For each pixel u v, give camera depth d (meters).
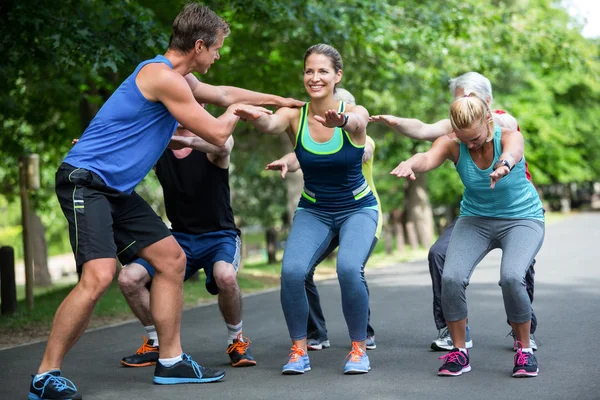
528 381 8.46
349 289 8.88
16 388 8.80
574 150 59.66
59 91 22.62
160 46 16.02
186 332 12.68
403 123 9.66
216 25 8.37
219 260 9.66
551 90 58.09
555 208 82.19
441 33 23.84
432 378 8.74
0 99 22.92
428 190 45.25
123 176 8.06
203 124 8.11
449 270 8.84
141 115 8.05
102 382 8.97
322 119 8.44
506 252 8.82
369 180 10.27
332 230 9.46
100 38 15.53
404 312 14.03
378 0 21.53
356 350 9.10
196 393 8.32
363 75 25.69
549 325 11.95
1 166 28.72
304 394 8.16
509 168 8.17
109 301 17.06
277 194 58.16
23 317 15.26
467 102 8.38
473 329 11.81
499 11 25.66
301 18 20.02
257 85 25.31
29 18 14.65
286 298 9.02
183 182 9.80
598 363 9.27
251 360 9.67
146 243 8.37
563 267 21.34
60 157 29.20
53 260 64.25
